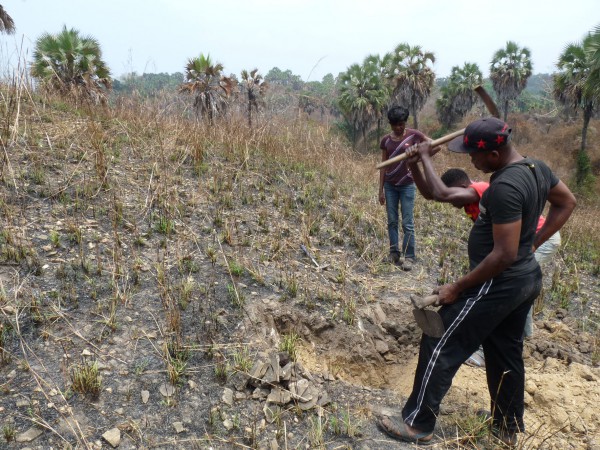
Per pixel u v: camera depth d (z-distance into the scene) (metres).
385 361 3.51
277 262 4.04
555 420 2.79
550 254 3.30
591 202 20.11
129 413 2.41
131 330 2.93
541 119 40.41
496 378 2.52
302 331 3.42
